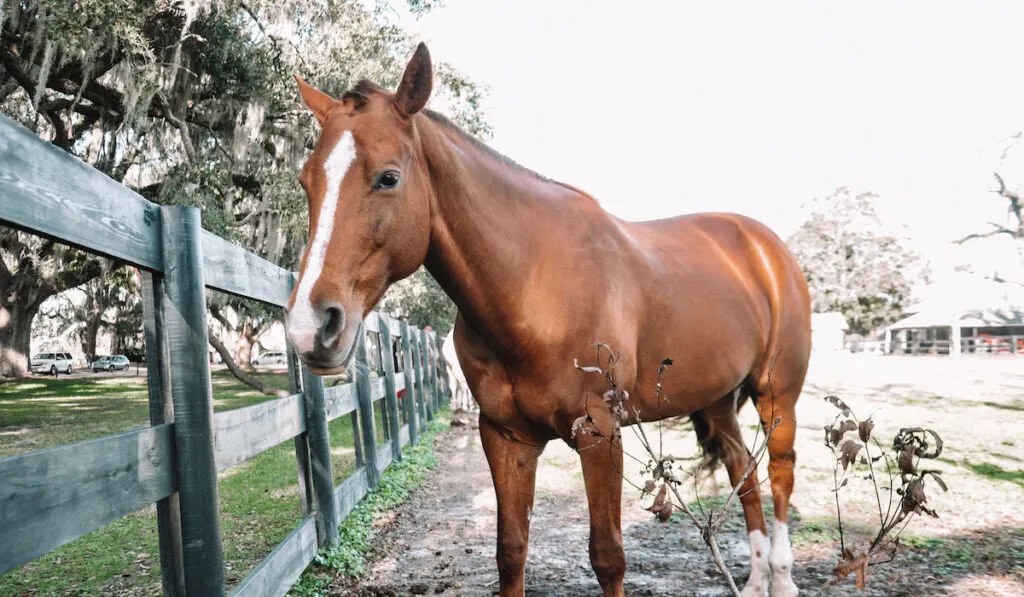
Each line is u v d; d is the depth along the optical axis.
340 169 1.73
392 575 3.43
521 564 2.24
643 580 3.25
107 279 17.70
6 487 1.22
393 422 6.40
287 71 12.57
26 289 18.14
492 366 2.18
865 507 4.54
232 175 12.88
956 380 15.40
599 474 2.11
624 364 2.23
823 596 2.95
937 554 3.49
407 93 1.83
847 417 1.33
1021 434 7.41
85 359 34.16
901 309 48.38
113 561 3.58
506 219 2.09
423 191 1.89
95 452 1.51
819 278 48.62
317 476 3.49
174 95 11.89
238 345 25.50
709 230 3.22
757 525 3.02
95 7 9.09
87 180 1.54
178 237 1.97
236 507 4.89
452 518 4.67
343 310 1.63
